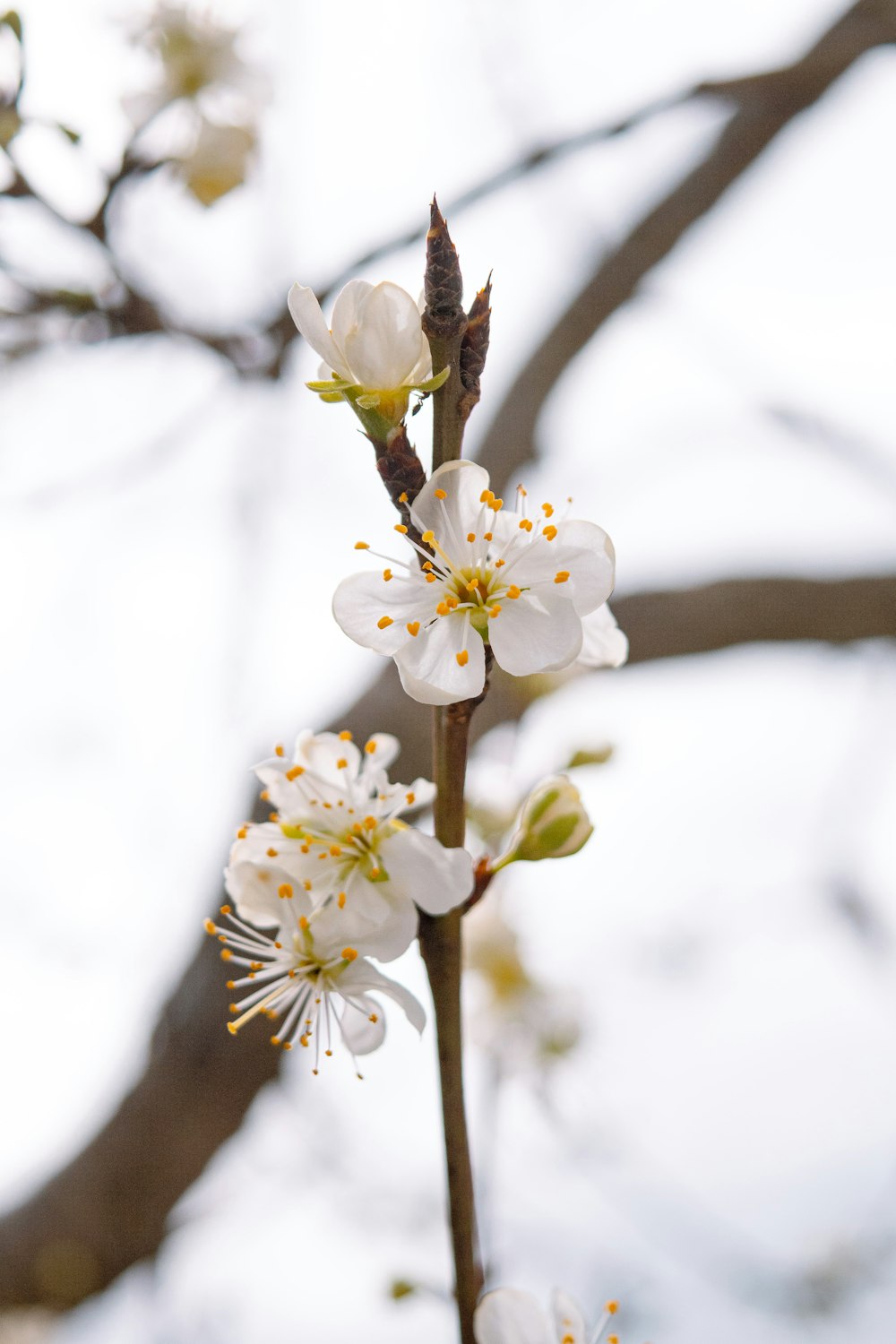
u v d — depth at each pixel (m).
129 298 0.41
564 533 0.28
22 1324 0.49
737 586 0.59
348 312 0.27
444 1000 0.27
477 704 0.27
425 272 0.27
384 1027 0.28
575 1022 0.51
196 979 0.50
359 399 0.27
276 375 0.44
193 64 0.42
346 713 0.52
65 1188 0.50
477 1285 0.27
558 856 0.28
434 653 0.28
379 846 0.28
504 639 0.28
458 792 0.27
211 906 0.51
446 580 0.28
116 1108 0.51
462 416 0.28
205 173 0.41
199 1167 0.50
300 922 0.28
